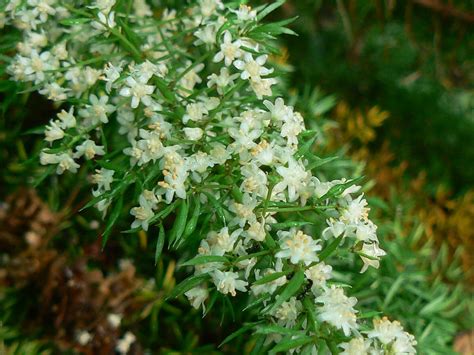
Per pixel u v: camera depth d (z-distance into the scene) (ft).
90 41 0.64
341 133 1.12
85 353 0.73
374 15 1.21
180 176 0.53
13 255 0.75
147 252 0.80
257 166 0.53
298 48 1.29
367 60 1.30
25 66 0.63
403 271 0.87
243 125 0.55
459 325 0.96
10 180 0.80
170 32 0.69
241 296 0.74
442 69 1.26
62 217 0.78
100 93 0.65
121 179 0.58
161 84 0.59
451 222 1.09
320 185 0.54
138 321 0.78
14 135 0.80
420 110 1.30
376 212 0.93
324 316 0.47
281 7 1.21
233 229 0.54
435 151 1.29
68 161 0.60
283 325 0.51
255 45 0.62
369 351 0.48
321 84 1.30
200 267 0.54
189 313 0.78
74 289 0.74
